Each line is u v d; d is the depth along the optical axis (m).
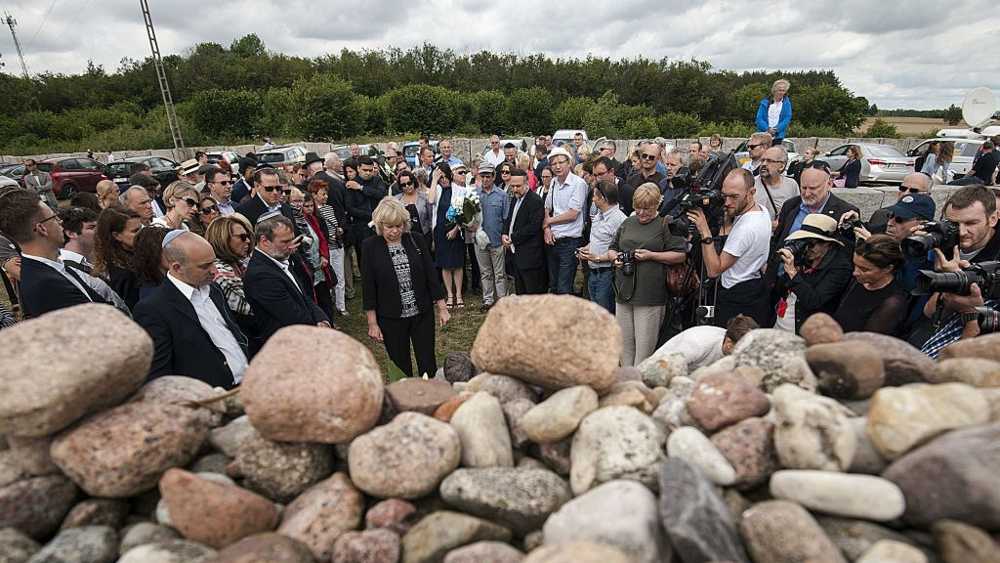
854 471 1.34
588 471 1.44
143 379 1.63
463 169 6.81
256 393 1.46
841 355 1.57
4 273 5.08
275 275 3.24
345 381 1.50
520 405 1.73
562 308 1.69
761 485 1.43
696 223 3.42
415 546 1.32
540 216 5.85
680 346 2.41
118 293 3.36
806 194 3.85
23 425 1.33
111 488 1.42
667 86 44.59
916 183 3.87
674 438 1.46
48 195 16.42
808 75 53.31
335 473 1.53
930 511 1.17
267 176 5.25
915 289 2.31
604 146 8.32
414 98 35.72
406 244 3.88
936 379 1.57
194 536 1.33
